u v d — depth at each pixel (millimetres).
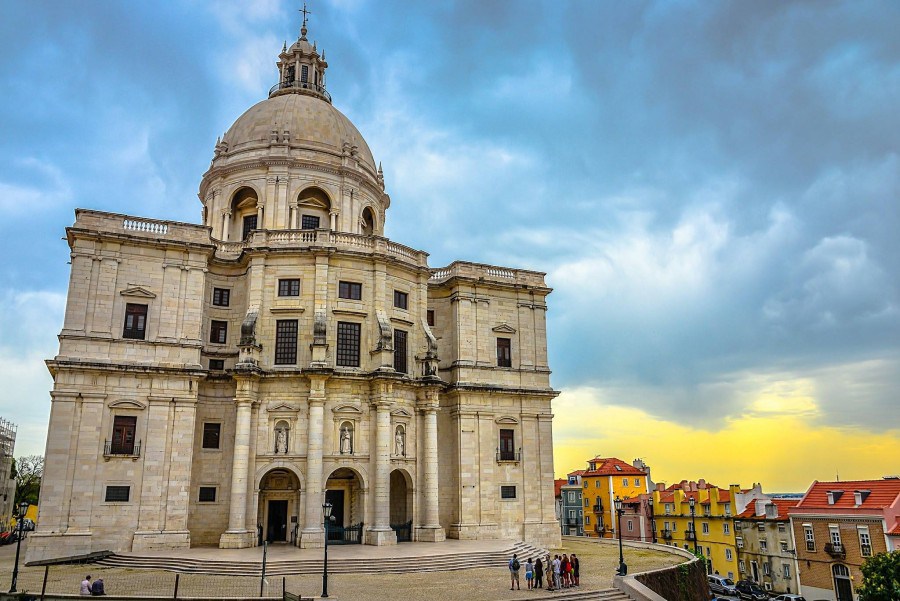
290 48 75938
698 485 98438
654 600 35000
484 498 57062
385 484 50375
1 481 98125
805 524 72312
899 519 63594
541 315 64125
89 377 47031
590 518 107375
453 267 61938
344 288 54250
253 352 50250
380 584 36812
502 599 32875
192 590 33938
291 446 49594
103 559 43938
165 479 47375
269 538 51750
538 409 61344
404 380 52688
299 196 63625
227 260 54906
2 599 29875
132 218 50844
